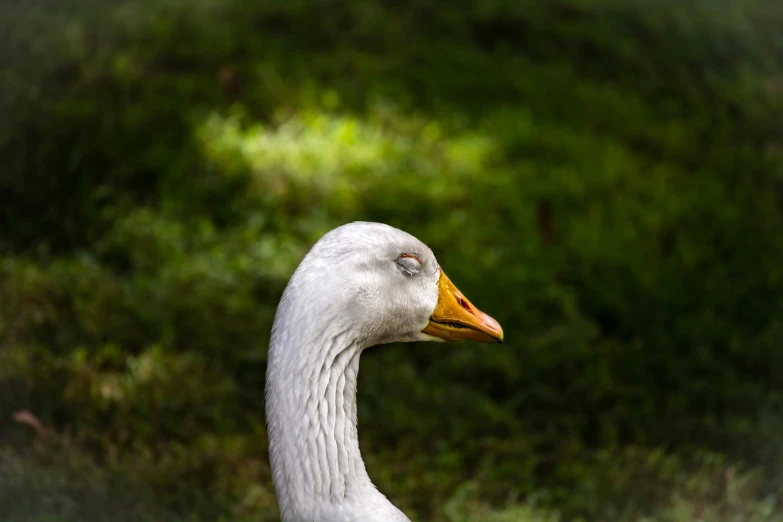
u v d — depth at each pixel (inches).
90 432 317.7
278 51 545.3
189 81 505.7
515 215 460.1
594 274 438.3
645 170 526.0
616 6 657.6
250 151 464.8
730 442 354.3
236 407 344.2
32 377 335.0
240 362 365.4
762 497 326.6
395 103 522.0
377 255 193.6
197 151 462.3
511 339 395.9
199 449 322.3
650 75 615.8
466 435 347.6
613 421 360.8
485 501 320.2
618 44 625.6
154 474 304.5
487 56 585.0
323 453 178.9
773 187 538.3
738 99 613.0
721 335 410.6
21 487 278.2
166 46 528.4
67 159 448.8
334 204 447.2
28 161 445.7
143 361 352.8
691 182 525.7
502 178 483.2
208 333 372.2
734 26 675.4
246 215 437.4
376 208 451.8
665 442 354.0
